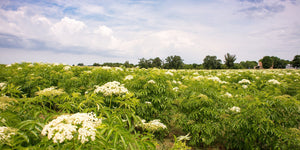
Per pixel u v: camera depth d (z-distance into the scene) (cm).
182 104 452
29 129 195
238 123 371
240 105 432
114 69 766
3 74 772
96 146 185
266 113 353
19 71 810
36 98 270
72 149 180
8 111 221
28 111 248
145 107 461
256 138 375
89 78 641
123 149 203
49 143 179
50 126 177
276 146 329
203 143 434
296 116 360
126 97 282
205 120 416
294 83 728
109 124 216
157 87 484
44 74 717
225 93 496
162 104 475
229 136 409
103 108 257
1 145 168
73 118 188
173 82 624
